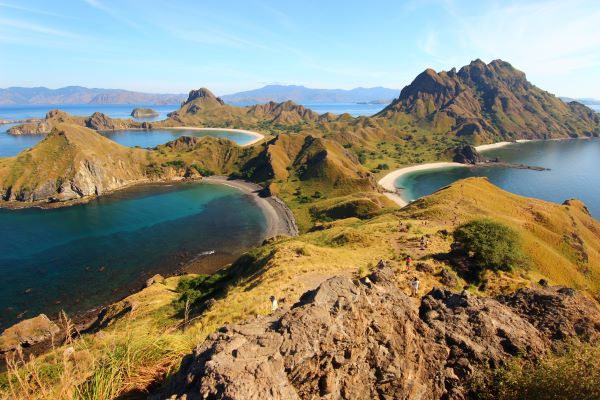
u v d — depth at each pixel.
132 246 96.81
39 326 52.97
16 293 70.88
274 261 41.59
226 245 99.25
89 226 112.81
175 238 103.69
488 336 11.62
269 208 137.38
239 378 6.43
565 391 9.27
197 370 6.91
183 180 188.50
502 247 34.66
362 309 9.44
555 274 57.28
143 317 40.44
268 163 190.50
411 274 29.44
